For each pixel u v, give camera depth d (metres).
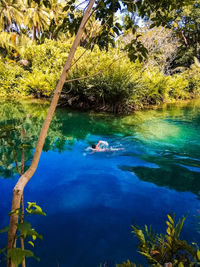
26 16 16.50
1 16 15.59
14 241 1.00
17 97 15.62
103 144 5.83
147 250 1.76
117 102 10.64
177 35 1.83
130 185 3.65
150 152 5.26
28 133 6.79
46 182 3.72
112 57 10.66
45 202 3.12
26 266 2.02
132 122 8.52
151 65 15.58
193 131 7.22
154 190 3.48
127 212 2.89
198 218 2.73
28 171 1.06
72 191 3.43
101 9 1.75
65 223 2.66
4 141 5.94
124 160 4.74
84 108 11.56
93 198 3.23
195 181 3.80
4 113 10.03
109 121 8.68
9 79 15.48
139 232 1.82
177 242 1.67
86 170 4.22
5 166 4.31
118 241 2.35
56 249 2.24
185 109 11.95
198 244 2.25
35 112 10.41
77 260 2.10
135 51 1.56
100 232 2.50
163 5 1.62
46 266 2.03
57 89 1.10
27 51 16.08
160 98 14.93
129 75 10.66
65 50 16.84
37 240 2.36
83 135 6.73
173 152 5.27
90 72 10.72
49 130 7.29
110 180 3.82
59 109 11.21
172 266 1.45
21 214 1.12
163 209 2.96
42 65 16.52
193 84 19.22
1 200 3.13
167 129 7.45
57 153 5.13
